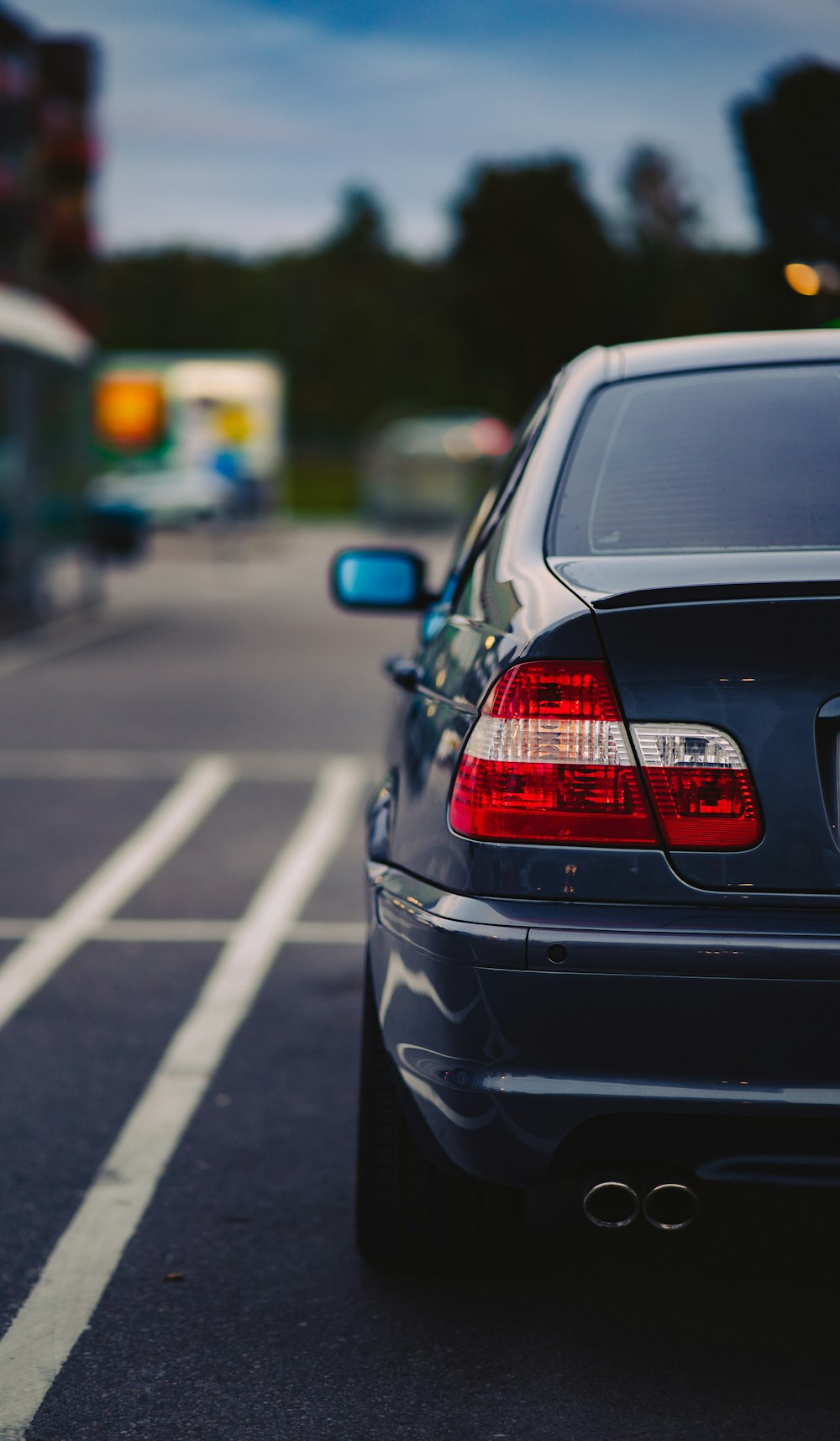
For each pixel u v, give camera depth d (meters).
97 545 25.05
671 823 2.88
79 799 9.81
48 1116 4.79
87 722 12.97
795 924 2.83
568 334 58.81
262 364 50.44
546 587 3.16
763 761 2.86
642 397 3.70
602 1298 3.64
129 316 115.00
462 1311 3.59
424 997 3.05
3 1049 5.39
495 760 2.97
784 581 2.90
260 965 6.38
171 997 5.96
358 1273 3.78
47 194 44.19
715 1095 2.84
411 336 105.81
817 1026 2.82
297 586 29.73
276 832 8.89
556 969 2.88
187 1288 3.72
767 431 3.52
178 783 10.31
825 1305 3.58
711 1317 3.54
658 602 2.93
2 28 39.56
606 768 2.90
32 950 6.61
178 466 49.38
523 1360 3.36
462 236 60.12
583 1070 2.89
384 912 3.27
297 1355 3.41
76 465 24.14
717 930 2.83
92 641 19.55
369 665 17.03
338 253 137.50
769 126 11.37
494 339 59.91
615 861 2.89
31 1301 3.67
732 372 3.72
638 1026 2.86
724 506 3.37
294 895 7.51
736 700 2.87
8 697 14.49
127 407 48.84
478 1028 2.93
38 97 43.00
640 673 2.91
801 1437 3.05
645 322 55.12
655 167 54.62
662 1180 2.93
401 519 53.47
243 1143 4.58
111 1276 3.79
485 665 3.11
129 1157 4.49
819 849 2.84
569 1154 2.94
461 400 101.19
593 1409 3.17
